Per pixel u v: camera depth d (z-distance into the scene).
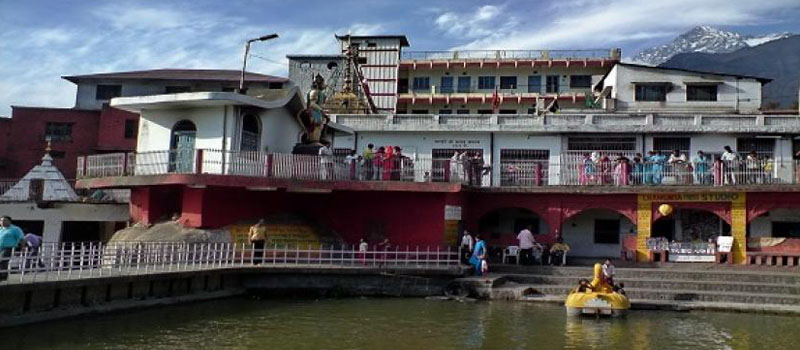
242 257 21.11
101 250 17.56
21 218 28.34
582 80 49.97
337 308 18.38
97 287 15.88
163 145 24.53
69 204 28.61
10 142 41.31
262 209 24.39
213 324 15.32
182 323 15.27
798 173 24.08
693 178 24.73
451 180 24.52
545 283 22.22
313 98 27.36
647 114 29.02
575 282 22.05
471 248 23.88
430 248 24.42
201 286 19.31
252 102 23.45
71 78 43.78
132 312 16.41
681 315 18.05
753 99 37.53
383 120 31.05
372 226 24.98
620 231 27.91
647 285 21.19
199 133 23.89
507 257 25.95
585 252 28.17
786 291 20.20
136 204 25.42
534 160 29.39
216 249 20.67
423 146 30.56
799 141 28.14
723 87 37.97
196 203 22.88
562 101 48.53
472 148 30.16
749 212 24.48
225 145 23.36
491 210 26.56
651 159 25.58
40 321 14.14
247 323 15.61
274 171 23.05
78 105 43.62
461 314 17.50
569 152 29.48
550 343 13.91
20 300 13.79
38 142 41.47
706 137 28.59
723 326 16.28
